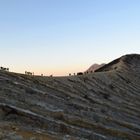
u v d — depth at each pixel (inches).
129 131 4566.9
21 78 4660.4
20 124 2733.8
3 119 2719.0
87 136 3380.9
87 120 4092.0
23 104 3368.6
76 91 5905.5
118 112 5841.5
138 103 7726.4
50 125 3080.7
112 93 7549.2
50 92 4744.1
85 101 5383.9
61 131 3134.8
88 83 7145.7
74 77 6943.9
